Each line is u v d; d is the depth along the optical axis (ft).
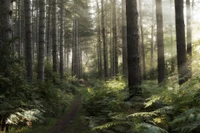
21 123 25.68
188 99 16.81
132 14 30.35
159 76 46.09
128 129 19.47
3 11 33.40
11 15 34.45
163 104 21.99
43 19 51.01
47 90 37.73
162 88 25.94
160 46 46.39
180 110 17.26
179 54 36.91
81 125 28.84
